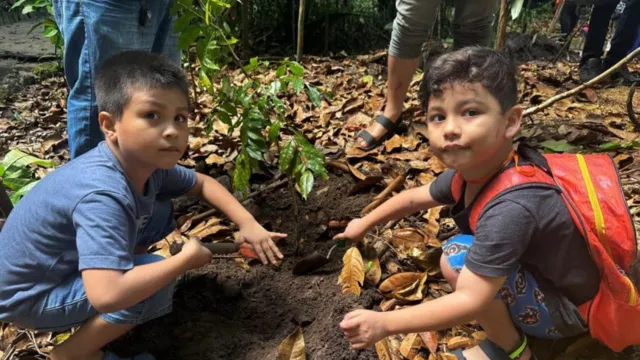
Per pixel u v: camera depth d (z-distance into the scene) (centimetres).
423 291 172
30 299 137
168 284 140
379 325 122
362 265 171
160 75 129
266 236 162
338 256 187
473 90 119
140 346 155
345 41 492
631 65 411
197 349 155
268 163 240
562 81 369
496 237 121
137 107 127
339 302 164
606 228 124
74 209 128
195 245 134
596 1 349
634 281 138
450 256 140
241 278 179
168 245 191
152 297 137
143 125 128
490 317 135
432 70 124
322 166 179
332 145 265
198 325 162
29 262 135
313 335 157
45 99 347
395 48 238
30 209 136
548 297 133
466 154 122
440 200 156
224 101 189
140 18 182
